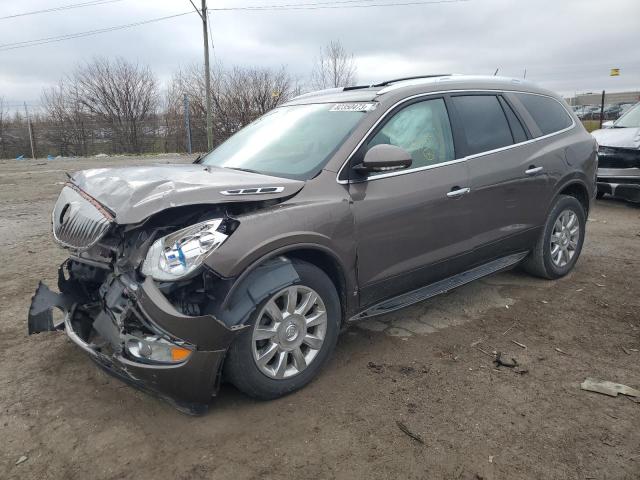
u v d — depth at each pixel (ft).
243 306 9.05
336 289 10.85
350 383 10.63
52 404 9.92
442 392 10.31
